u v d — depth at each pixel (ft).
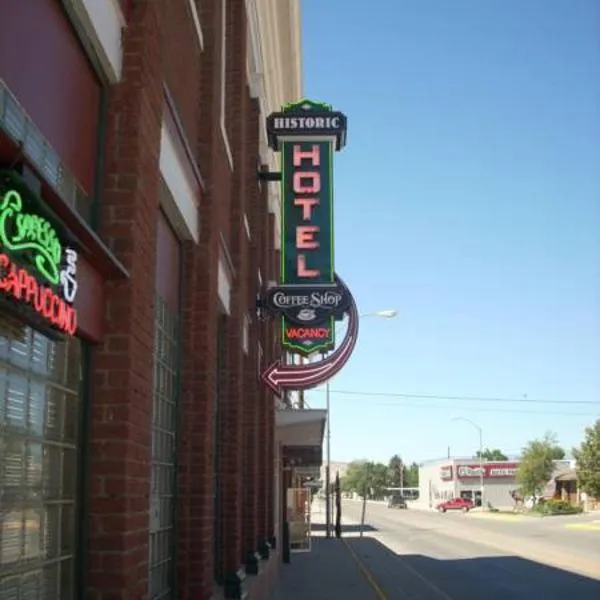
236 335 39.01
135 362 17.49
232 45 42.39
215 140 30.35
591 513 231.30
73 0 15.69
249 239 51.01
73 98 16.46
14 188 11.54
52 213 12.55
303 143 52.49
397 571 79.82
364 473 496.64
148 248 18.93
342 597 58.85
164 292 25.63
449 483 359.87
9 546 13.28
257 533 52.26
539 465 291.17
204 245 28.91
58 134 15.62
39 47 14.66
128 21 18.54
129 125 18.02
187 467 27.81
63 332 13.69
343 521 217.36
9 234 11.46
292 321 51.13
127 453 16.76
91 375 16.89
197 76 29.78
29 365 14.17
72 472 16.29
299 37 72.28
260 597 45.75
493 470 351.87
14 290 11.48
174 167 23.81
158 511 24.54
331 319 52.29
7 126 13.10
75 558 16.22
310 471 152.35
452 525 187.93
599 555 100.94
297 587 65.26
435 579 72.59
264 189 59.82
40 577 14.58
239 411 38.50
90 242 14.87
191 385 28.17
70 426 16.21
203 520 27.58
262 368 56.54
